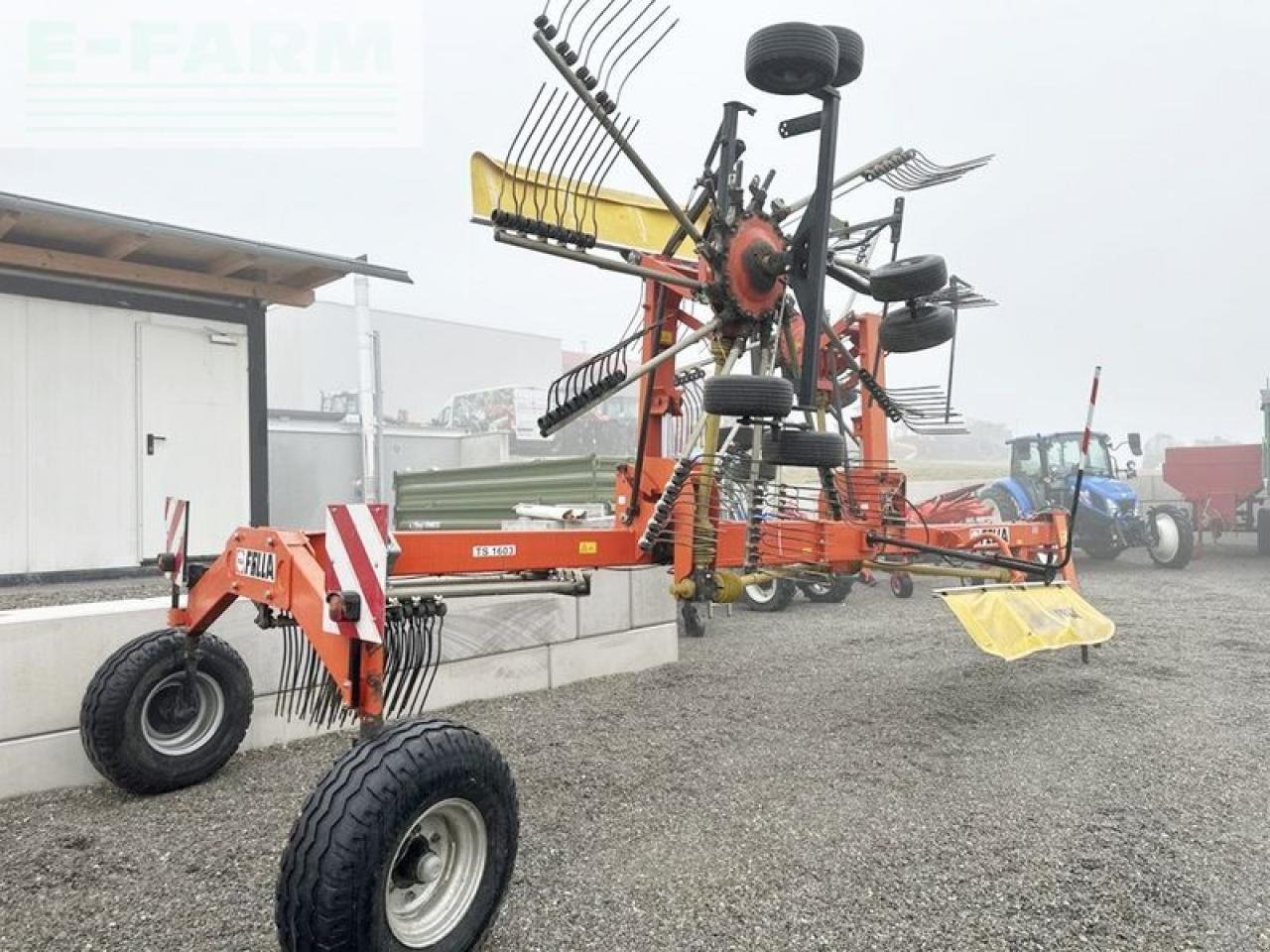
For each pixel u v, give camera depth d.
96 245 6.24
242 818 3.09
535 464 8.34
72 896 2.49
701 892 2.50
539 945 2.21
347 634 2.13
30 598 4.90
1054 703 4.61
